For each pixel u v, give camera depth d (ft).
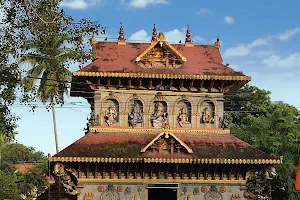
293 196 196.13
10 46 120.88
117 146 142.31
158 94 152.05
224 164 141.49
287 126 215.92
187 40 166.71
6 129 132.05
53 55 141.59
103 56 156.25
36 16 120.06
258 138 211.20
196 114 152.15
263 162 139.85
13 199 269.03
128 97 151.23
